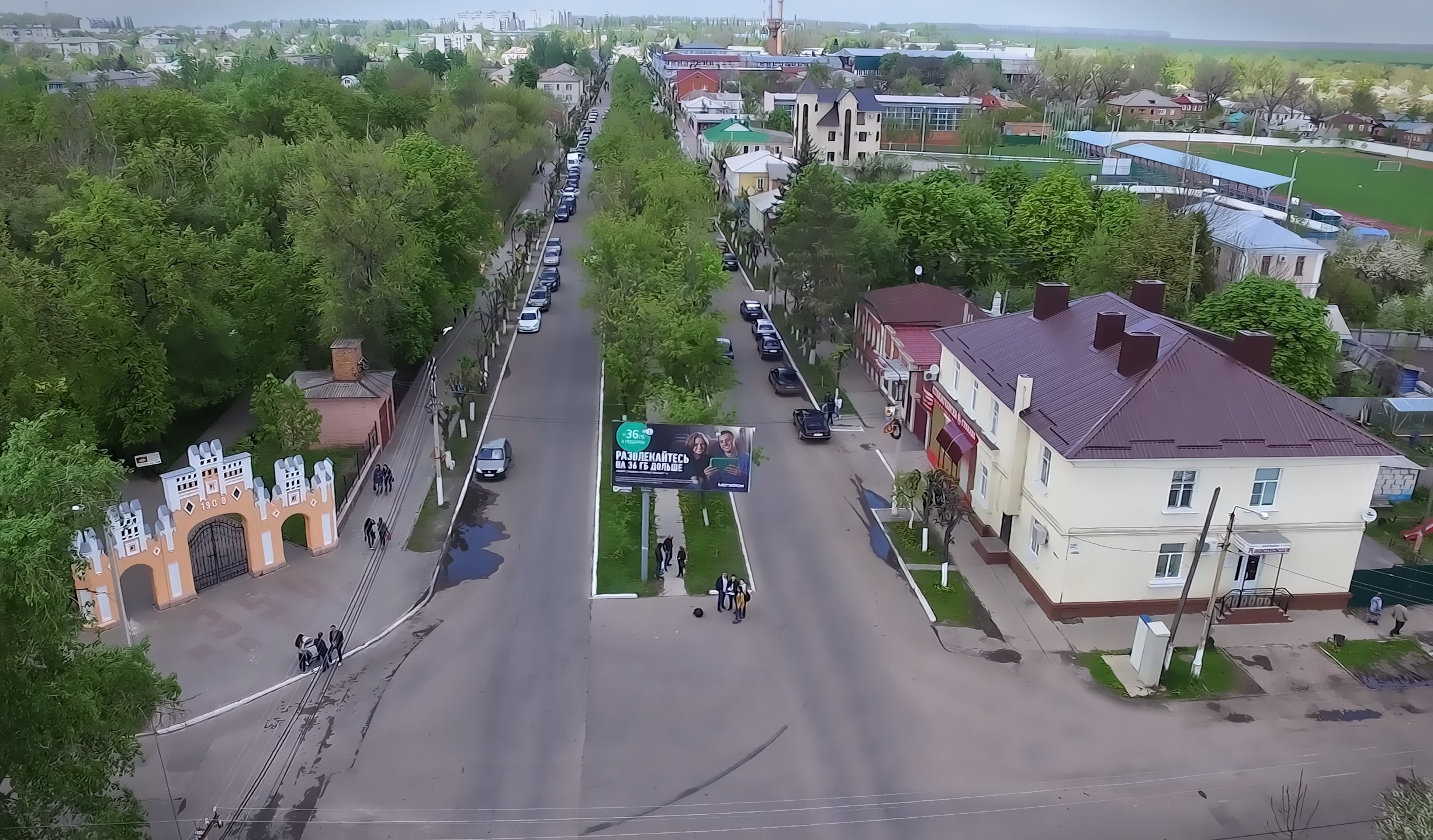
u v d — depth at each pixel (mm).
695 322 54281
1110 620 38312
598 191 101625
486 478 50844
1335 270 88062
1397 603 39781
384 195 61625
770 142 144500
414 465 52781
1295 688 34156
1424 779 29516
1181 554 38062
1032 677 34656
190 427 56781
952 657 35906
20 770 19438
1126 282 70438
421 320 63562
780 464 53438
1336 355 61719
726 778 29422
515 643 36469
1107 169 132500
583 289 90562
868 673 34844
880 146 146000
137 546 36250
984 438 44031
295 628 37062
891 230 74062
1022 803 28578
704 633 37344
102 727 20891
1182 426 36688
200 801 28078
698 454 39125
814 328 69812
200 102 87375
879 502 49031
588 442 56469
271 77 117250
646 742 30984
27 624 19000
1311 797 28906
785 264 70875
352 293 59281
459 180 75312
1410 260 90438
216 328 54562
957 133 164750
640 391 55625
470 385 58625
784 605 39375
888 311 64125
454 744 30797
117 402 48750
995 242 79312
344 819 27547
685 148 164000
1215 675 34812
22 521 18781
